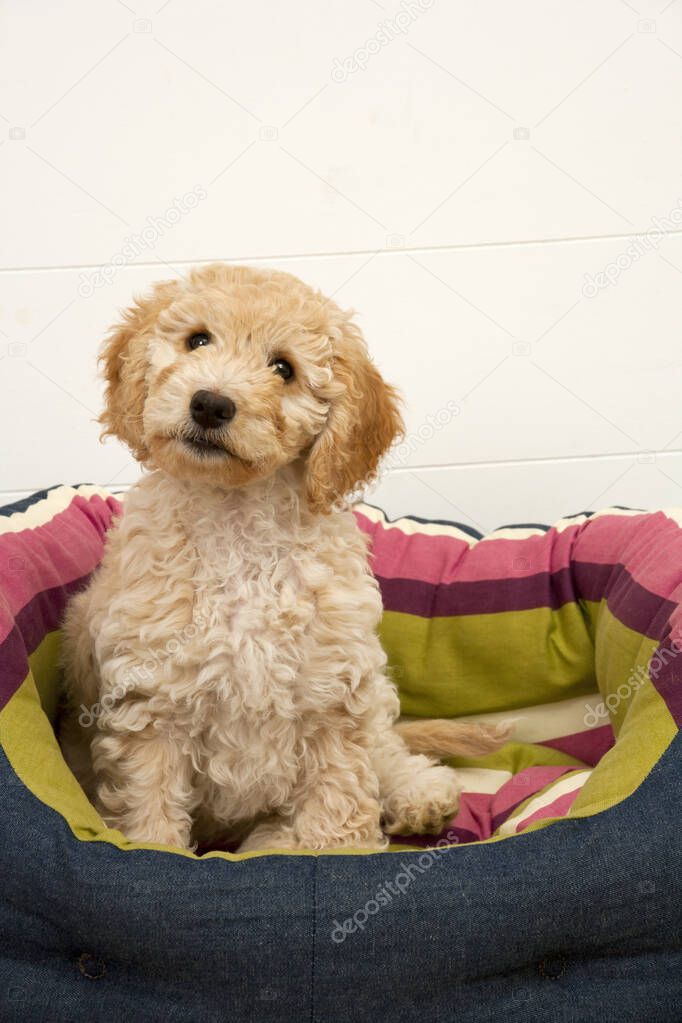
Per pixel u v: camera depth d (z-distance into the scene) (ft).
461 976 5.21
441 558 10.55
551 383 12.47
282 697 6.66
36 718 6.56
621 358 12.44
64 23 11.43
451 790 8.05
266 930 5.12
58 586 8.59
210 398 6.22
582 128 11.94
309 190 12.00
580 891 5.28
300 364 6.79
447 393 12.48
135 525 6.90
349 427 7.00
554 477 12.69
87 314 12.07
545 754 9.64
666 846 5.45
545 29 11.73
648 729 6.31
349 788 7.05
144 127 11.74
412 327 12.30
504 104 11.89
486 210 12.10
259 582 6.70
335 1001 5.15
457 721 10.18
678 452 12.65
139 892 5.18
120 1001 5.25
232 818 7.48
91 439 12.35
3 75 11.46
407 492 12.66
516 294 12.28
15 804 5.62
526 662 9.85
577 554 10.01
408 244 12.15
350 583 7.02
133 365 7.12
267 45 11.66
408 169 12.01
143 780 6.75
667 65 11.78
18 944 5.42
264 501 6.83
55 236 11.87
